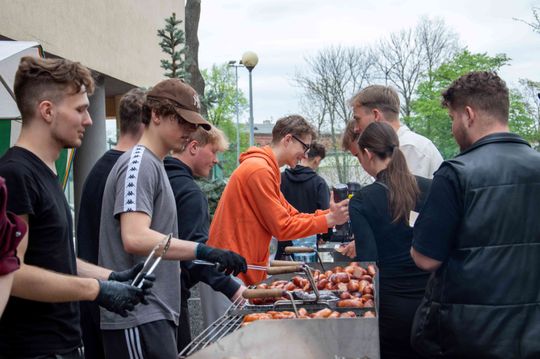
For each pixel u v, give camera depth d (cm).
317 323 260
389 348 382
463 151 306
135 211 295
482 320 279
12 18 835
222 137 449
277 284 358
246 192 429
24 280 224
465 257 286
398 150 391
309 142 471
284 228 424
